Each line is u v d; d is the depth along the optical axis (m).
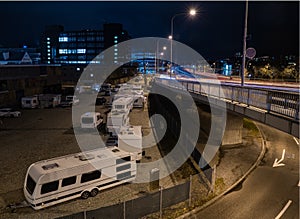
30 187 13.51
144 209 11.80
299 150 21.94
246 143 23.66
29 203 13.55
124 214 11.08
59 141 25.38
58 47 157.12
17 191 15.26
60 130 29.52
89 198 14.51
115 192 15.19
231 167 18.17
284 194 14.37
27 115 37.97
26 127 30.83
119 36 147.38
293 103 11.17
